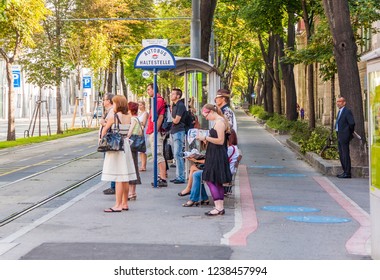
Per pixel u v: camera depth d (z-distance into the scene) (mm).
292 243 9633
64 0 46281
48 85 44812
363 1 26359
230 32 53094
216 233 10375
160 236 10117
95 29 51906
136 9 56625
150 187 16172
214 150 12102
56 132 52000
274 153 29359
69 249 9148
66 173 20297
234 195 14844
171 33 60594
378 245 8180
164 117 16828
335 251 9078
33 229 10695
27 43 35781
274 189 16375
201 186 13156
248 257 8672
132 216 12000
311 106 32594
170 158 16891
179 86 68250
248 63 67625
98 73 57594
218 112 12148
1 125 66625
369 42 40219
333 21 20141
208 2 24859
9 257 8664
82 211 12578
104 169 12477
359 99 19906
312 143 25703
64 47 45750
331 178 19172
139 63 16078
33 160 25406
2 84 88562
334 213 12547
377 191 8125
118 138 12305
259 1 35000
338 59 20109
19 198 14906
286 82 44625
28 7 33219
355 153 19672
